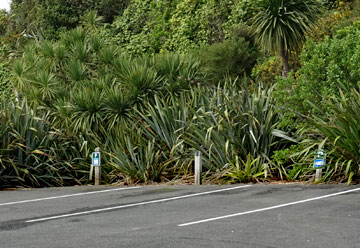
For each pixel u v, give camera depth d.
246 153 14.41
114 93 17.47
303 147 13.45
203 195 11.68
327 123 12.69
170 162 15.19
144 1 36.50
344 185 11.89
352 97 12.68
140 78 18.11
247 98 15.23
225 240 7.66
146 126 16.16
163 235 8.06
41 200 11.91
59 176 15.57
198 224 8.77
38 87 19.84
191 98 17.95
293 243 7.43
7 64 25.22
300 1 20.50
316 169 12.56
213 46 28.59
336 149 12.31
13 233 8.56
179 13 33.97
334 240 7.53
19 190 14.12
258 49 29.12
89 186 14.43
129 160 15.64
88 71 20.61
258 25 20.86
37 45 22.36
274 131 14.29
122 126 16.66
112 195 12.27
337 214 9.13
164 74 19.05
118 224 8.99
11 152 15.28
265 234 7.94
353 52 13.70
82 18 36.06
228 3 32.25
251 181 13.54
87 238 8.03
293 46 20.77
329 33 25.81
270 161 13.80
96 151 15.13
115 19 37.88
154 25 35.03
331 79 13.55
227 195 11.52
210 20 32.62
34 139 15.66
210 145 14.45
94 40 21.52
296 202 10.29
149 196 11.88
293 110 13.80
